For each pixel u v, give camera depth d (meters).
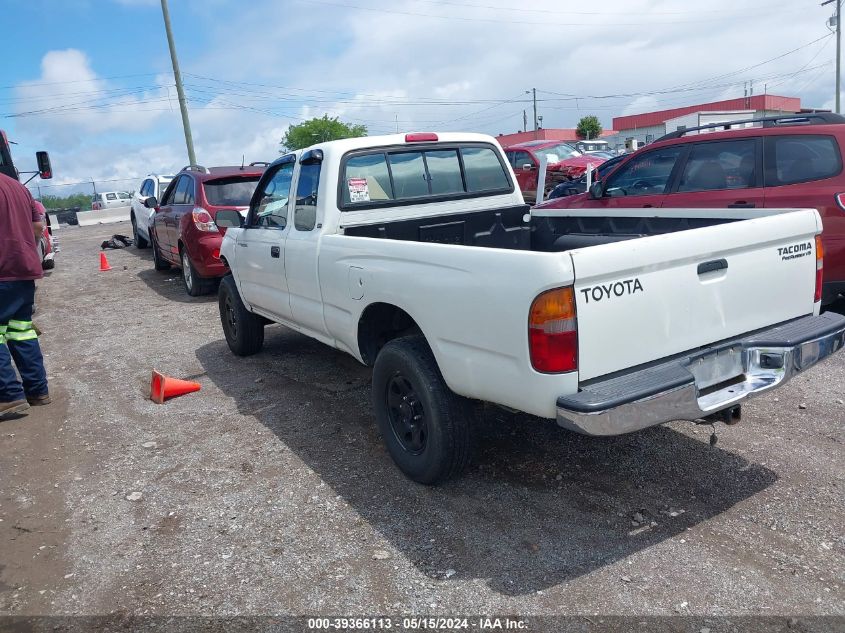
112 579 3.15
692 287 3.11
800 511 3.36
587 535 3.26
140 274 12.51
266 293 5.52
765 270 3.41
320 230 4.57
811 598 2.75
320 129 48.72
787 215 3.50
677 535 3.22
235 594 2.98
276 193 5.35
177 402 5.46
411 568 3.08
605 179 7.50
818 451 3.94
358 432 4.60
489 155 5.34
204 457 4.39
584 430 2.72
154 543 3.43
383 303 3.94
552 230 5.31
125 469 4.29
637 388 2.83
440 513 3.52
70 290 11.40
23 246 5.17
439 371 3.54
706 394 3.18
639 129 54.84
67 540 3.51
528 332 2.84
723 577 2.90
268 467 4.18
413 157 4.96
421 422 3.73
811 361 3.41
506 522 3.40
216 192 9.23
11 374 5.31
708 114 16.75
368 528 3.43
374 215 4.75
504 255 2.94
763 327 3.47
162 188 14.99
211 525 3.56
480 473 3.91
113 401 5.60
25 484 4.18
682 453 4.02
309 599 2.92
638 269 2.91
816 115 6.11
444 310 3.31
